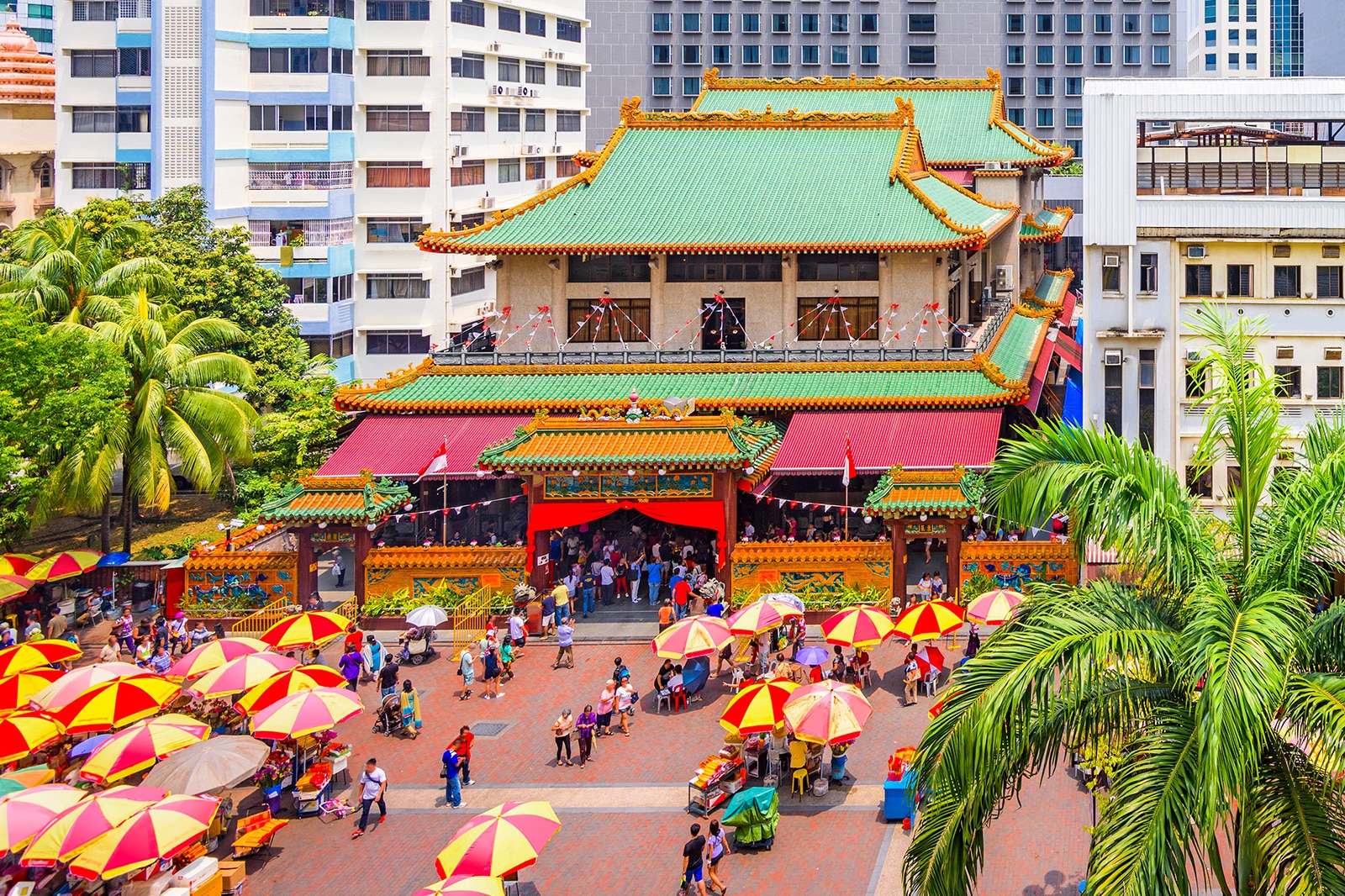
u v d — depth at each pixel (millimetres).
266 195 95375
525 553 52531
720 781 36125
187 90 93000
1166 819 18609
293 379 77375
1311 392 53531
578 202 69625
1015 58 166125
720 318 67625
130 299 65188
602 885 31781
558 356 65688
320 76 95312
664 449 51344
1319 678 19203
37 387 53625
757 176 71062
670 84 167500
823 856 32844
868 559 51094
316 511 51625
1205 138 59062
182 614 51312
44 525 70000
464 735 37500
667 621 49969
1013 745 19656
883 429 59625
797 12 166250
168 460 77750
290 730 35250
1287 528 21516
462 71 102062
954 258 71688
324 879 32719
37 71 104312
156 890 30297
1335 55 154750
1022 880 30641
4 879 31734
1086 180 53812
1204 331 23672
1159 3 164500
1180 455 54125
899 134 73688
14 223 103688
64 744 40844
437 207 99062
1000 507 23141
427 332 98938
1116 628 20344
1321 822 19156
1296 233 52812
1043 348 73125
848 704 35406
